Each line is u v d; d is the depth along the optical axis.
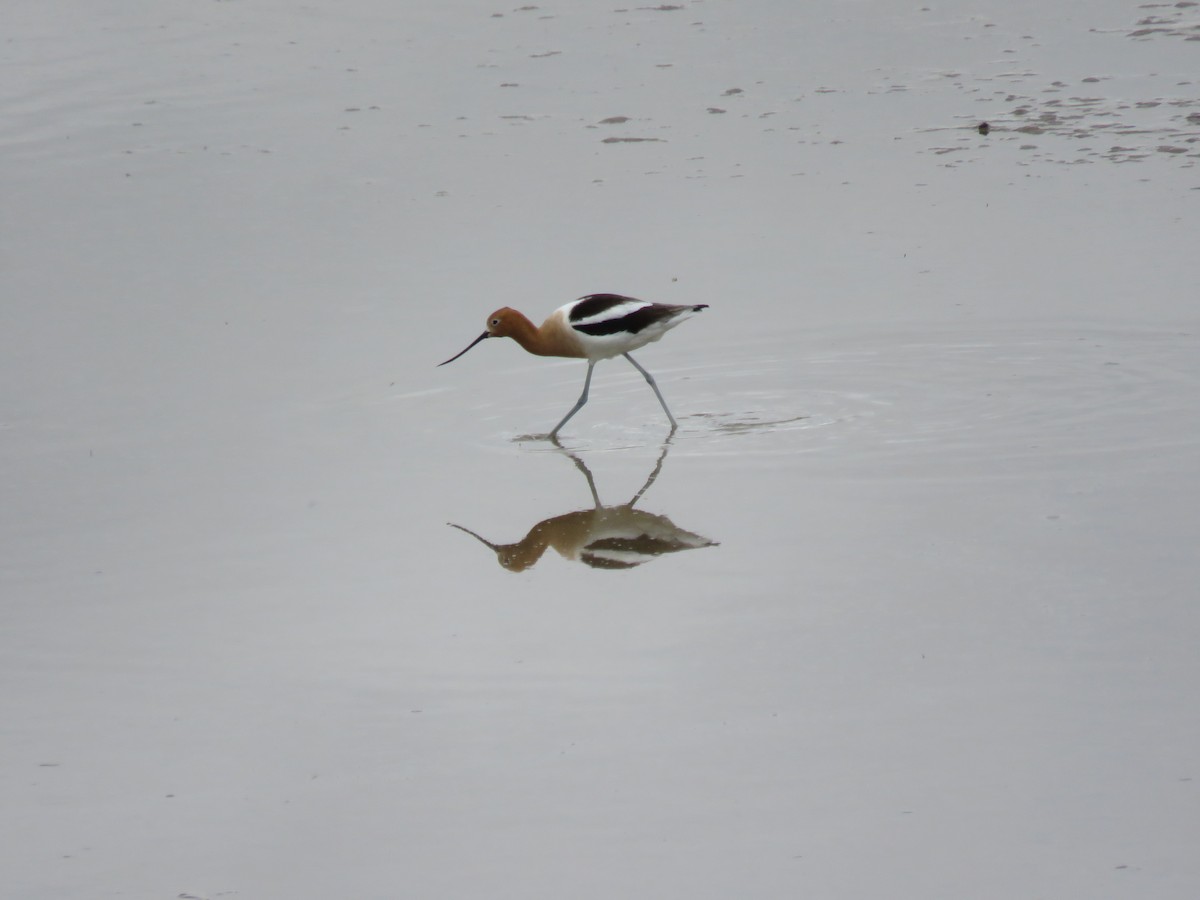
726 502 11.54
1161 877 6.93
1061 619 9.32
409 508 11.76
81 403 13.88
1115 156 18.39
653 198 18.08
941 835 7.34
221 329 15.34
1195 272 15.51
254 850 7.54
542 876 7.18
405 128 20.67
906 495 11.42
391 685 9.07
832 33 24.28
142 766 8.34
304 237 17.38
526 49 23.88
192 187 18.84
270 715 8.80
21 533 11.51
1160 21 23.70
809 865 7.16
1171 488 11.16
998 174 18.19
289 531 11.41
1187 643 8.94
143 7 26.73
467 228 17.50
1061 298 15.23
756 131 20.11
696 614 9.76
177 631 9.91
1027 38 23.44
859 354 14.61
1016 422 12.80
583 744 8.30
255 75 22.95
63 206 18.31
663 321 13.39
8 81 22.89
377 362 14.69
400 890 7.16
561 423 13.34
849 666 8.95
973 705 8.45
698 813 7.61
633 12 25.78
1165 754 7.87
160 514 11.77
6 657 9.64
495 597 10.20
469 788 7.94
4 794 8.14
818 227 17.16
